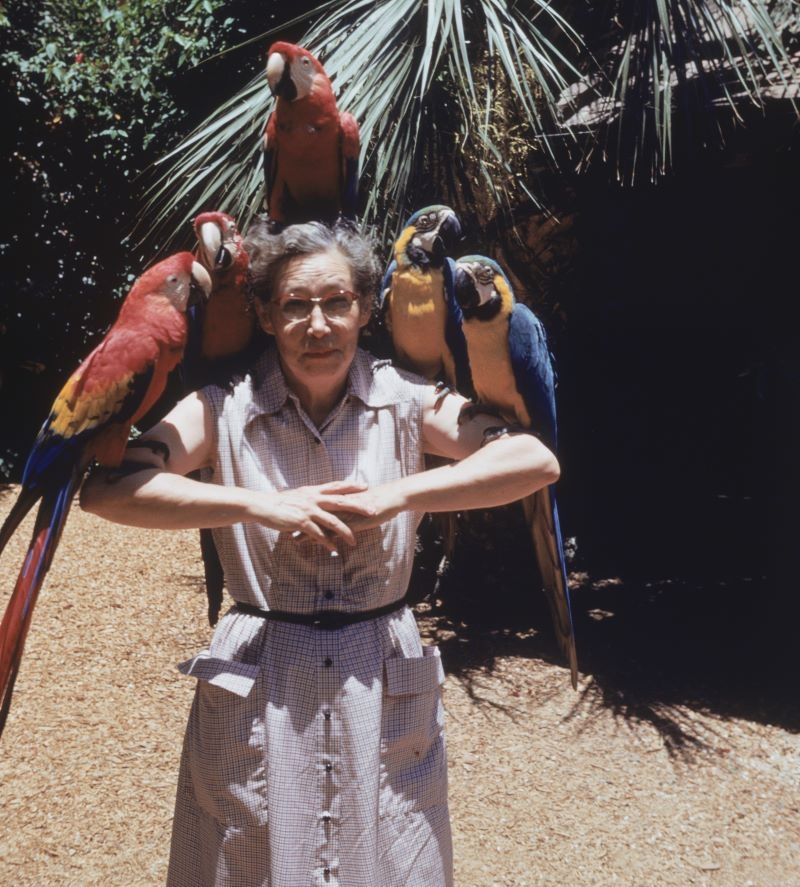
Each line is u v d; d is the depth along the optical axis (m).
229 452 1.69
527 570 5.68
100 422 1.57
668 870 3.22
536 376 2.11
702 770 3.86
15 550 6.63
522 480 1.67
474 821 3.47
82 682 4.59
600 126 4.54
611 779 3.78
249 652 1.63
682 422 6.50
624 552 6.60
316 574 1.62
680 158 4.81
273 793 1.58
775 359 5.19
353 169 2.19
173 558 6.53
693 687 4.60
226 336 1.89
